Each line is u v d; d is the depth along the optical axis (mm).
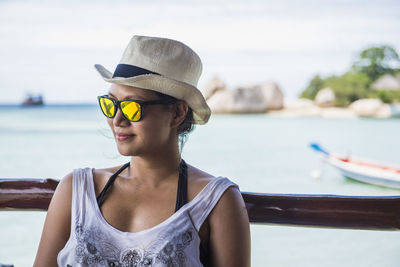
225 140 28094
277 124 41250
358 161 13906
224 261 1547
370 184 13055
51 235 1615
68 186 1644
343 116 52250
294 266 6012
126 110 1506
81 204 1591
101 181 1665
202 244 1577
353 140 29172
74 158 20031
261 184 14227
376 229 1746
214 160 19797
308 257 6391
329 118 50125
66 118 50625
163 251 1483
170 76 1564
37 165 18234
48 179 1938
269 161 19500
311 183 14203
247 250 1583
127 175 1673
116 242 1515
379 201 1731
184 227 1526
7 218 8367
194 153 22094
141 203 1596
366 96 58281
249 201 1828
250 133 33031
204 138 29281
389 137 31047
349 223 1758
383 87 63906
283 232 7793
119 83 1520
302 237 7477
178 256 1490
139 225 1560
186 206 1558
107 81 1531
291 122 43750
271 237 7492
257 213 1822
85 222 1557
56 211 1627
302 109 54156
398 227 1719
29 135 30609
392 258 6309
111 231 1528
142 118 1520
